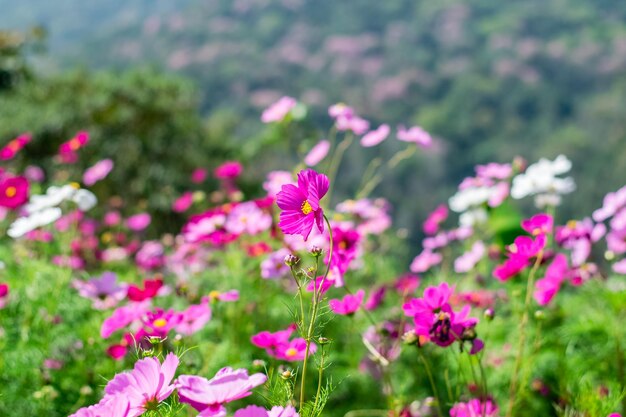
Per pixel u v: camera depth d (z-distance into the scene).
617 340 2.59
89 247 4.09
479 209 3.74
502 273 2.33
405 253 4.23
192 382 1.38
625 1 75.00
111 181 10.21
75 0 136.62
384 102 65.19
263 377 1.40
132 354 2.20
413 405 2.44
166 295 2.88
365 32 74.31
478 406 2.11
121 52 77.94
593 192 47.56
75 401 2.33
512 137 60.84
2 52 12.22
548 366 2.72
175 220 9.24
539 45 68.69
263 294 3.05
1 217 4.10
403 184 53.41
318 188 1.57
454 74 67.31
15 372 2.35
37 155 10.01
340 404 2.68
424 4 76.81
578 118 61.69
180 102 11.94
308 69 70.94
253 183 10.64
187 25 78.81
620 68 65.94
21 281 2.95
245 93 67.88
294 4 77.25
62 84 11.69
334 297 3.32
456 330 1.89
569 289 3.25
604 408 2.20
